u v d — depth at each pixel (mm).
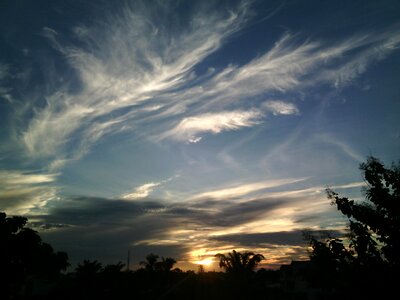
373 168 6727
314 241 6719
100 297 49719
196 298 41156
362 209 6555
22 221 35906
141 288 50750
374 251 6246
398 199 6348
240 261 38750
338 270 6367
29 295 44438
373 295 5875
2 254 33688
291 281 39094
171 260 53719
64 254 42406
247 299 38094
